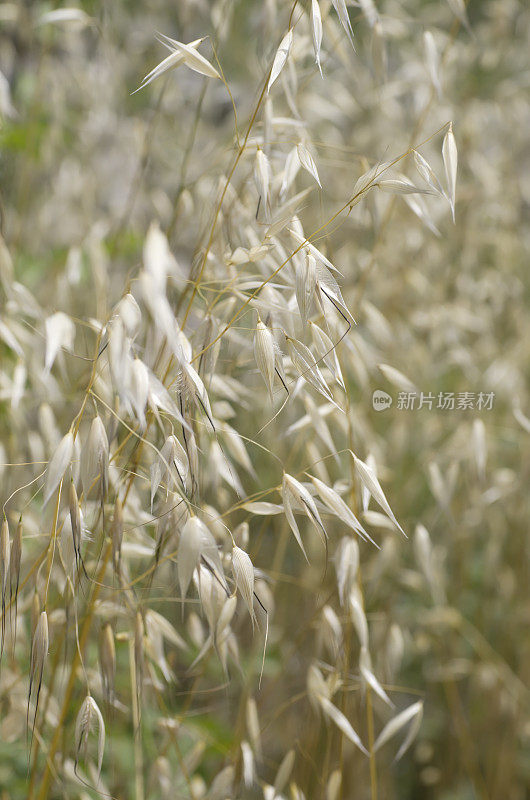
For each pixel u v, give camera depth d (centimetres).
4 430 79
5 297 77
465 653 99
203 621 81
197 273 68
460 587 98
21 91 104
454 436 92
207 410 62
